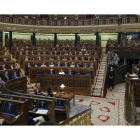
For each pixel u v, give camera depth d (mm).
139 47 18609
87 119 5973
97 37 21266
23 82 10312
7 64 12789
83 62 14312
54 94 9328
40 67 13023
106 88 13523
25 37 28172
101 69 15094
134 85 7539
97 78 13617
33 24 21422
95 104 9930
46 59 15789
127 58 19188
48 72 12992
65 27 21688
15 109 4648
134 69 14164
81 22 21312
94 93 11820
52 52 17766
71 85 12047
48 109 5699
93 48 19344
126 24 18859
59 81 12195
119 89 13656
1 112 4828
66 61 14562
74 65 13781
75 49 19562
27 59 14625
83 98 11000
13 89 9469
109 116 8289
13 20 19656
